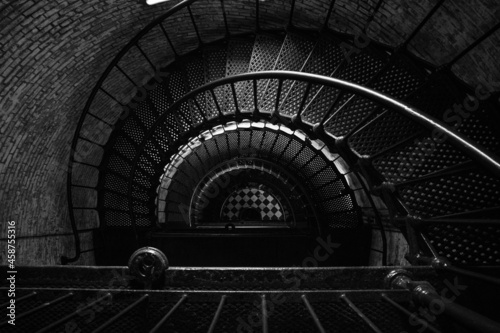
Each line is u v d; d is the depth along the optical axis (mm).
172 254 6234
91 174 5930
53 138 4551
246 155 8375
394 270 1798
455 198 2371
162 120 4688
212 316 1713
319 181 7070
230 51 4859
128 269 1851
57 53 3809
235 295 1671
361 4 3441
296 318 1685
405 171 2580
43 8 3270
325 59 3562
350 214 6527
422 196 2438
